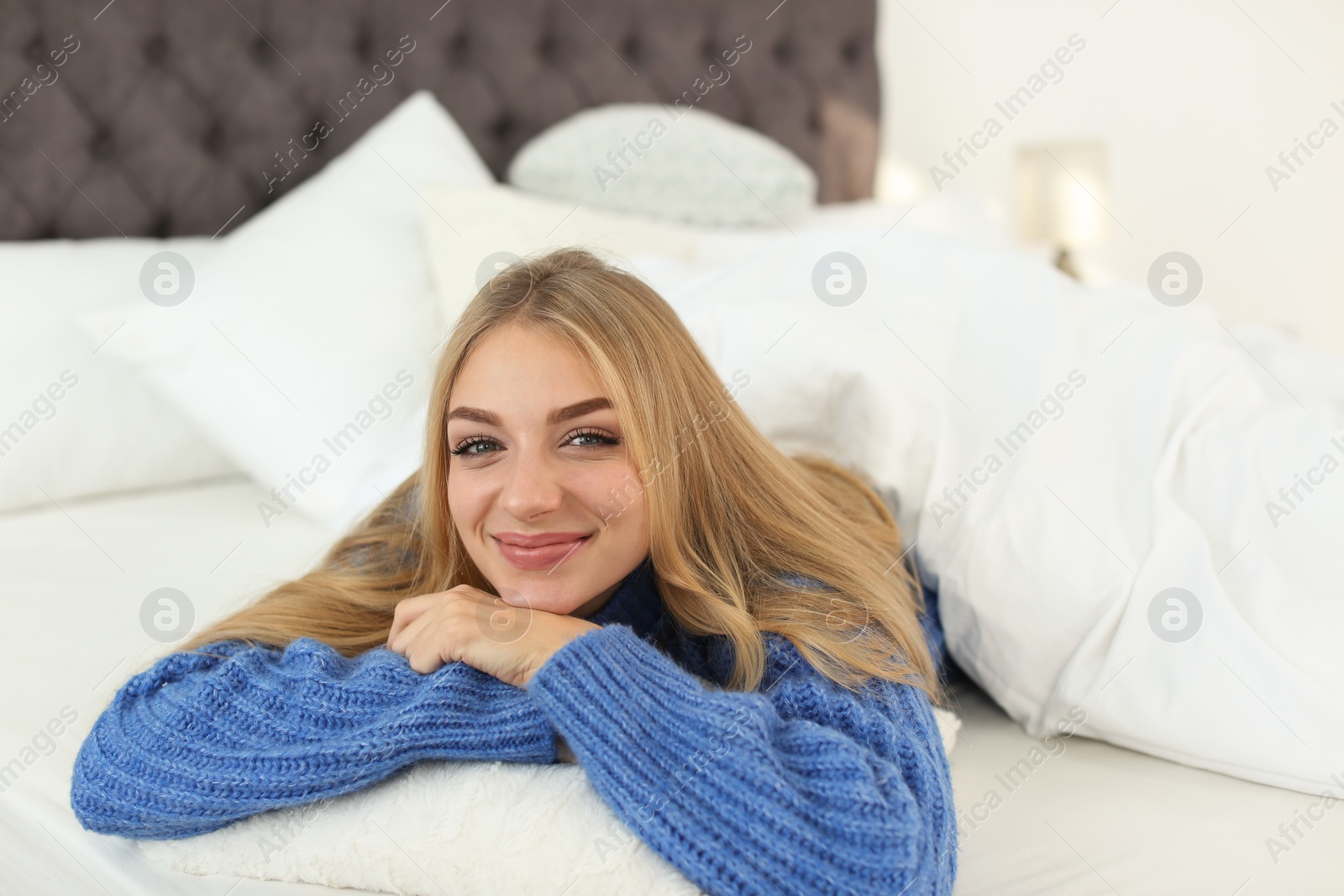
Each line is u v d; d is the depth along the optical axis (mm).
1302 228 2881
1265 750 895
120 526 1525
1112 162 2842
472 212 1649
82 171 1853
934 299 1230
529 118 2268
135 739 771
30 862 837
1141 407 1088
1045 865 784
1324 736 874
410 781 761
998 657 1044
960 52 2834
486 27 2213
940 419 1132
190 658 853
